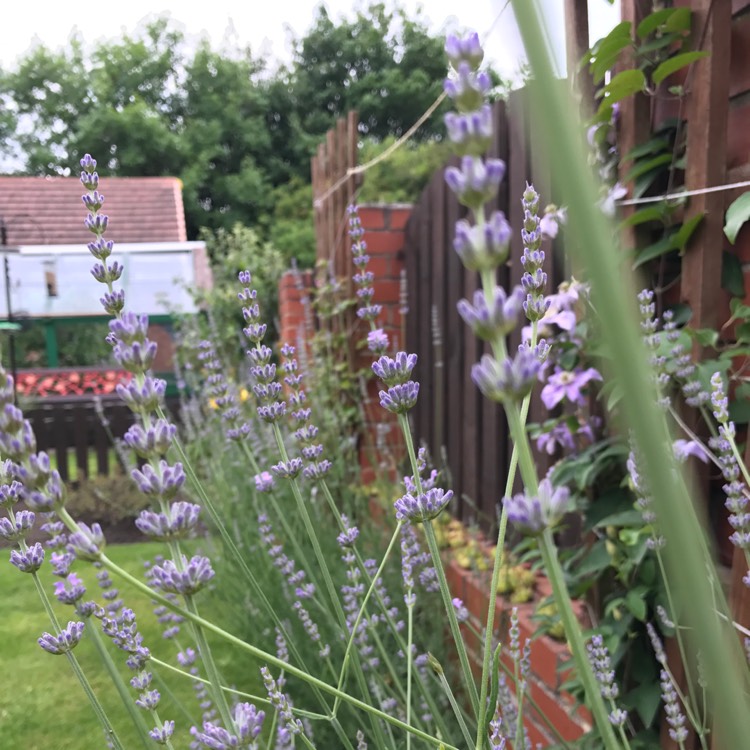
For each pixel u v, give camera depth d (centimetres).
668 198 143
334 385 373
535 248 80
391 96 1900
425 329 358
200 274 1108
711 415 139
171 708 214
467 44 38
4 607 310
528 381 40
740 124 139
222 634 63
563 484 158
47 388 906
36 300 1072
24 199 1546
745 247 140
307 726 159
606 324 25
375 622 138
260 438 306
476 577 223
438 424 327
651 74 153
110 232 1481
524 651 123
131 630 109
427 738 75
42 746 203
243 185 1914
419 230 366
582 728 159
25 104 2197
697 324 139
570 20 133
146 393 57
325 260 428
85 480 562
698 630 25
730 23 134
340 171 417
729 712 25
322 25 2109
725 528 141
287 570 160
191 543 313
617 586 160
